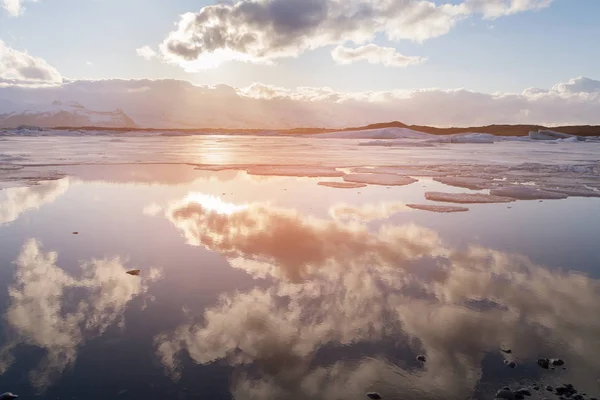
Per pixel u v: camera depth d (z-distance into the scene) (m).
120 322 4.58
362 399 3.25
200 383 3.45
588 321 4.61
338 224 9.48
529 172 20.89
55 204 11.80
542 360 3.74
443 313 4.82
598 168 21.89
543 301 5.18
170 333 4.33
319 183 16.69
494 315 4.77
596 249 7.50
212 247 7.54
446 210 11.15
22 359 3.81
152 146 51.84
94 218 9.98
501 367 3.68
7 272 6.18
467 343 4.12
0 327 4.45
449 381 3.49
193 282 5.78
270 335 4.29
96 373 3.59
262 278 5.96
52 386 3.40
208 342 4.15
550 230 8.98
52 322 4.57
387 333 4.34
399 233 8.68
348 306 5.02
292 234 8.51
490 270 6.37
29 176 18.19
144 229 8.88
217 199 12.80
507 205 12.09
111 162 26.06
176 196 13.33
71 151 37.78
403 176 18.95
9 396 3.24
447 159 31.02
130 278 5.93
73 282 5.78
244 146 55.44
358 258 6.92
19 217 10.04
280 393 3.33
